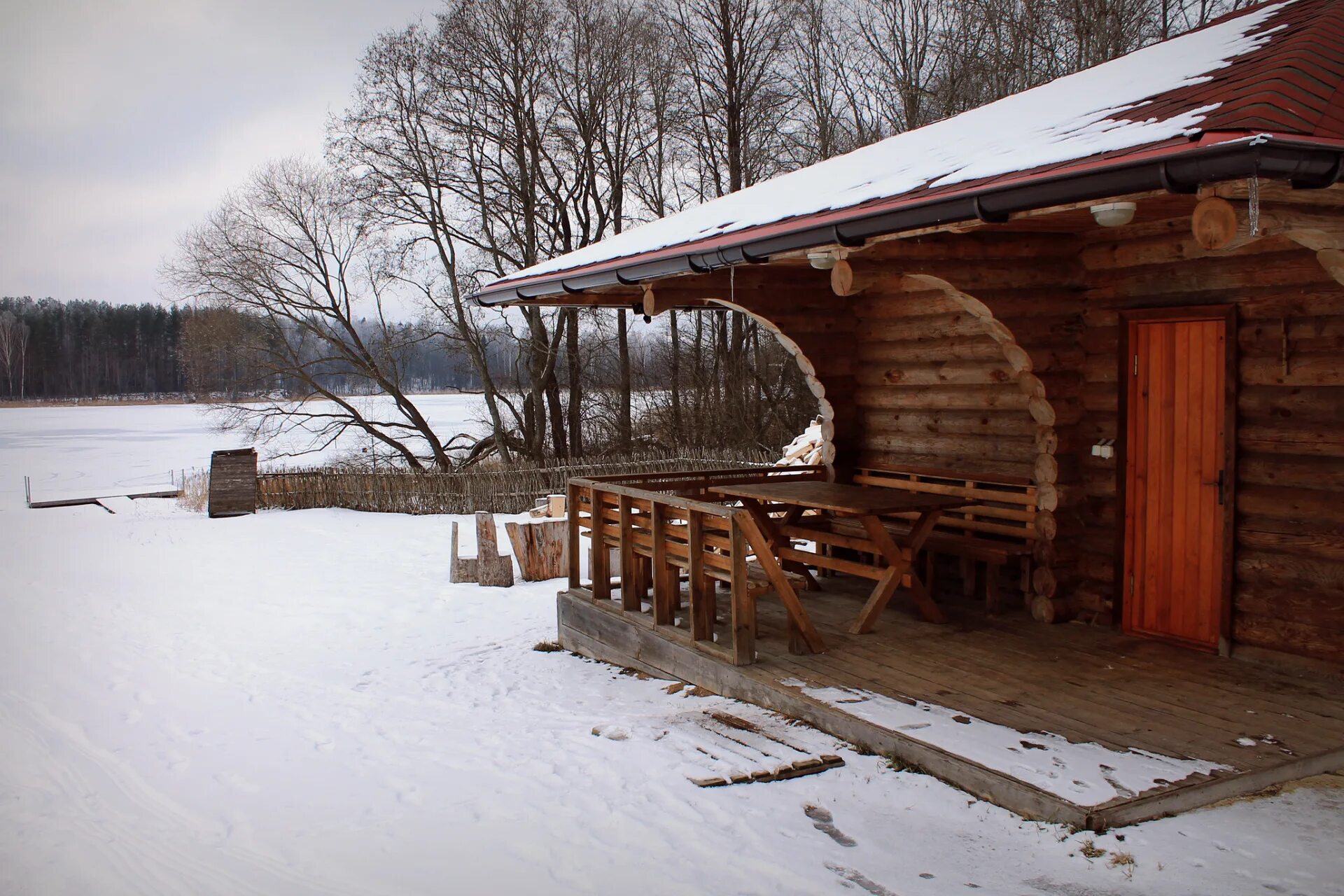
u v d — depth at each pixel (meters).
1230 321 6.07
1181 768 4.51
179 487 27.83
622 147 28.30
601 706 7.05
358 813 5.42
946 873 3.90
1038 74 22.97
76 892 4.71
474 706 7.57
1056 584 7.22
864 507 6.93
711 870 4.12
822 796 4.76
